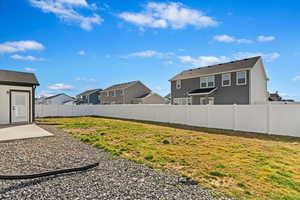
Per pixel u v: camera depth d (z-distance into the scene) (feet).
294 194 10.95
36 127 37.32
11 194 9.87
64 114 79.87
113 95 135.95
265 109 34.45
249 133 34.50
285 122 32.19
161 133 32.63
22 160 15.96
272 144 24.81
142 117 61.93
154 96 125.70
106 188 10.83
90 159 16.60
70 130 35.37
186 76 88.74
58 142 23.94
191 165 15.52
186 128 40.78
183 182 12.09
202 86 82.74
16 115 44.16
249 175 13.56
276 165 15.79
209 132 35.09
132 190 10.63
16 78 45.80
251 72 68.03
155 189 10.86
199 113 44.73
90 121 55.26
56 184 11.29
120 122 52.90
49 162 15.47
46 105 76.23
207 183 12.05
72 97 191.21
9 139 24.21
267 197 10.44
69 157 17.11
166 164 15.71
